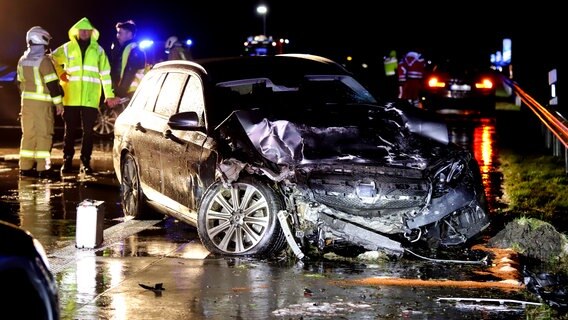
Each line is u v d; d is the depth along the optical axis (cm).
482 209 969
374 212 925
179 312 738
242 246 941
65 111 1633
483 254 958
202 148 988
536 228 983
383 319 723
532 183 1498
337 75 1120
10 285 519
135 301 768
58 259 927
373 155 962
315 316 730
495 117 2914
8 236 534
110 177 1592
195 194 996
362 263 920
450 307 757
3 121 2467
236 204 942
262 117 970
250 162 941
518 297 789
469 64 2878
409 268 898
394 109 1051
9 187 1459
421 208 932
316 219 917
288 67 1116
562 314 739
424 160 962
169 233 1084
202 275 862
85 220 982
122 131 1198
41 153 1608
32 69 1583
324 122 996
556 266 930
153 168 1105
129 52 1950
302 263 916
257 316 729
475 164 994
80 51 1616
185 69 1116
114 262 915
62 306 749
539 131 2311
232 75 1074
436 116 1053
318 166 932
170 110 1102
